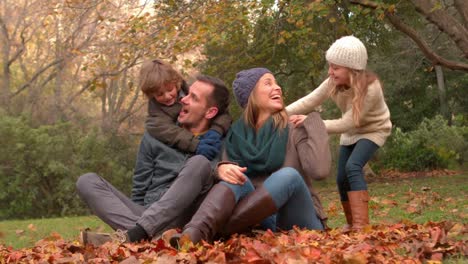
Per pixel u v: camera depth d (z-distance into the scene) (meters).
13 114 22.94
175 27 13.91
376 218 7.55
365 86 5.19
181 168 4.13
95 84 15.09
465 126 29.98
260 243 3.46
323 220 4.50
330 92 5.43
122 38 14.45
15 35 31.42
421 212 7.86
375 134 5.39
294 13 13.61
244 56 17.42
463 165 28.22
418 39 14.01
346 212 5.73
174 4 14.27
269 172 4.25
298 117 4.30
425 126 26.47
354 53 5.17
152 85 4.40
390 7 13.27
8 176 19.84
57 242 4.46
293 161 4.23
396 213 7.97
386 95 27.09
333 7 16.27
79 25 26.22
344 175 5.66
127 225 4.09
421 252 3.40
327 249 3.36
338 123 5.32
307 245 3.44
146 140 4.46
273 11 14.79
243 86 4.38
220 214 3.77
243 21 13.80
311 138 4.18
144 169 4.45
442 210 7.86
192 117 4.46
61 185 19.77
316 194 4.47
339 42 5.23
